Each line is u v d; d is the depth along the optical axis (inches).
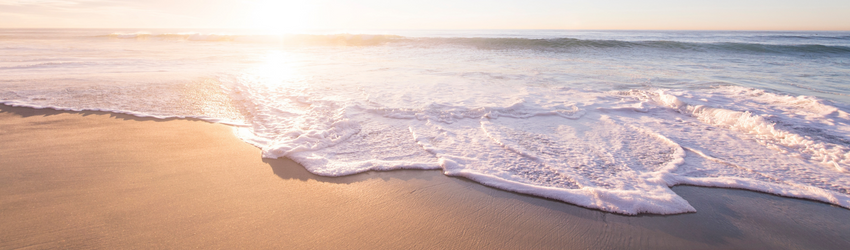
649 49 573.3
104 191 95.7
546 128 162.2
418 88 244.8
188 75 295.1
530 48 617.6
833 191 104.5
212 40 890.1
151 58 443.8
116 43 772.6
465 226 84.7
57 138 138.9
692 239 81.6
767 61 430.3
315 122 162.1
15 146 128.9
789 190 104.8
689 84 268.4
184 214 85.5
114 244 72.9
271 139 144.0
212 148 132.8
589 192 100.0
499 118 175.9
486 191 102.3
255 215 86.7
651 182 108.6
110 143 134.9
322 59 455.2
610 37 1197.7
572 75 314.8
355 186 104.3
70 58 424.2
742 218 90.8
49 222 79.7
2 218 80.4
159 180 104.2
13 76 271.9
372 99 208.8
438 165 119.6
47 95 208.5
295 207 91.3
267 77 290.8
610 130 160.6
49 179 101.9
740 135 154.3
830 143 139.4
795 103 195.9
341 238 78.5
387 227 83.4
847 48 501.0
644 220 88.4
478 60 448.1
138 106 191.2
